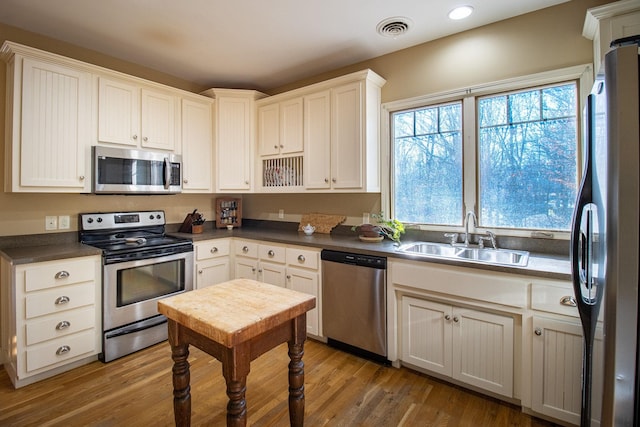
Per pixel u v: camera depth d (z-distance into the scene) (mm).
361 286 2404
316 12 2275
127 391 2068
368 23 2416
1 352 2344
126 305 2533
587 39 2082
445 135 2678
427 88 2699
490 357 1930
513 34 2330
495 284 1872
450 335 2066
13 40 2438
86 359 2396
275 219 3797
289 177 3277
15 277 2045
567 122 2189
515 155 2377
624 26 1702
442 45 2627
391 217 2955
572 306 1659
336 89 2881
